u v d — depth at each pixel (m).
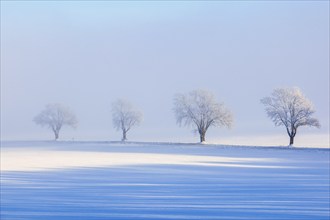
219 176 22.39
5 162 33.94
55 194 14.72
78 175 22.62
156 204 12.52
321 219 10.28
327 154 50.28
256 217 10.55
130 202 12.88
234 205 12.34
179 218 10.42
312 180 20.12
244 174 23.59
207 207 11.98
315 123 69.88
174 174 23.44
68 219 10.25
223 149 61.72
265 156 45.53
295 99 70.12
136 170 26.22
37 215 10.72
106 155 45.56
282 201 13.06
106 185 17.78
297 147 66.00
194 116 80.69
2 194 14.72
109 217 10.50
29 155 45.97
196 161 36.09
